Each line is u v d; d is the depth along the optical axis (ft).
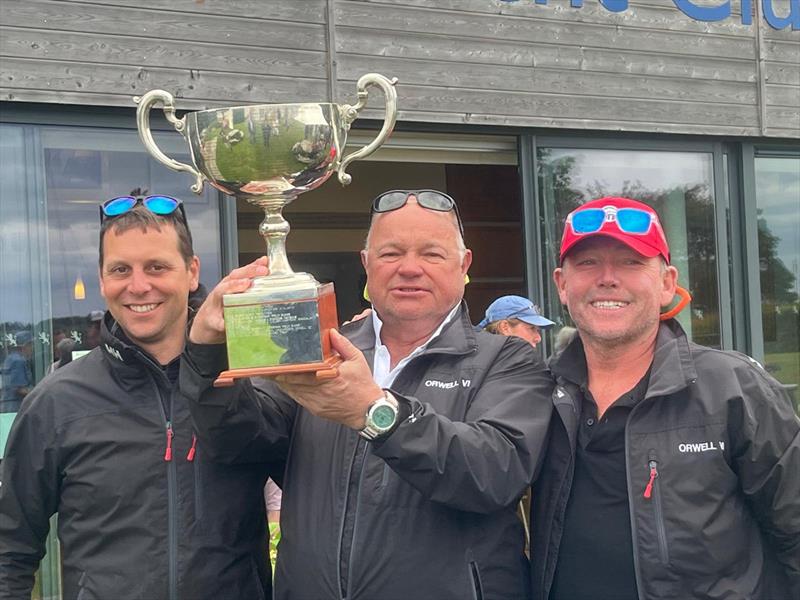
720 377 6.27
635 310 6.40
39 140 11.92
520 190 14.87
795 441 6.24
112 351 6.46
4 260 11.76
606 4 15.07
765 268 16.79
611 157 15.44
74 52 11.84
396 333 6.86
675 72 15.64
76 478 6.43
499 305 13.12
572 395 6.51
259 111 5.74
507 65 14.39
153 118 12.46
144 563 6.27
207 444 6.18
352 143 14.17
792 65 16.57
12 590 6.59
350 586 5.96
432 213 6.71
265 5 12.87
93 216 12.23
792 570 6.29
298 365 5.28
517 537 6.35
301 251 20.10
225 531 6.48
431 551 5.95
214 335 5.69
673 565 5.99
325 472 6.32
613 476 6.27
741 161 16.48
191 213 12.78
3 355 11.73
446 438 5.59
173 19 12.36
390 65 13.62
